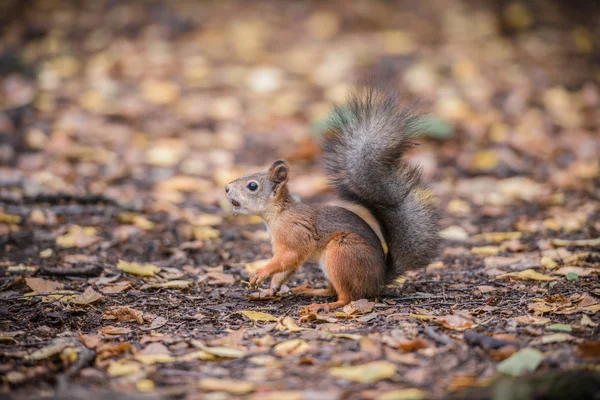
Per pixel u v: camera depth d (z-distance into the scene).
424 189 8.86
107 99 17.73
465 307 8.20
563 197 13.45
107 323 7.84
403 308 8.20
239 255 10.87
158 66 19.70
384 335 7.08
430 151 15.91
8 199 12.47
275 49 21.12
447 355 6.60
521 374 6.03
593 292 8.39
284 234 8.55
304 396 5.70
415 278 9.67
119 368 6.41
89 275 9.59
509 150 15.98
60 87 18.25
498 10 23.56
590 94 18.95
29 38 20.70
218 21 22.50
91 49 20.47
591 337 6.89
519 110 17.91
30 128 16.05
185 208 13.02
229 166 15.23
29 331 7.47
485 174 15.06
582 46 21.84
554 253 10.26
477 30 22.44
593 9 24.47
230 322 7.89
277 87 18.84
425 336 7.10
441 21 23.03
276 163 8.66
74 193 12.88
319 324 7.71
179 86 18.77
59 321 7.79
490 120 17.25
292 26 22.53
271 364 6.43
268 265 8.51
